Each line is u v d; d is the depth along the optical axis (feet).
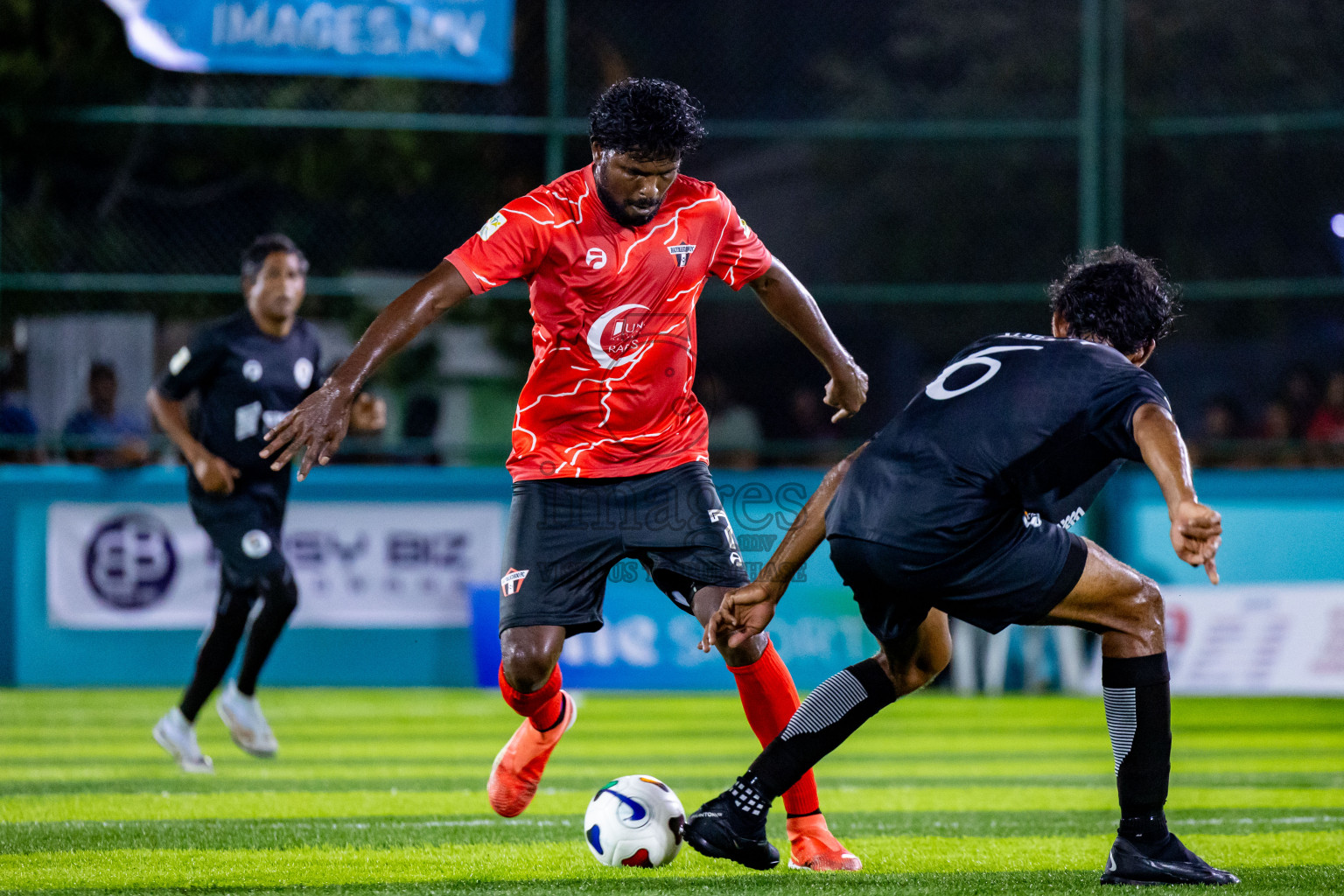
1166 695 40.22
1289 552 126.62
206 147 163.84
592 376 46.14
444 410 161.79
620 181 44.14
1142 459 37.27
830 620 125.18
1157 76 175.52
